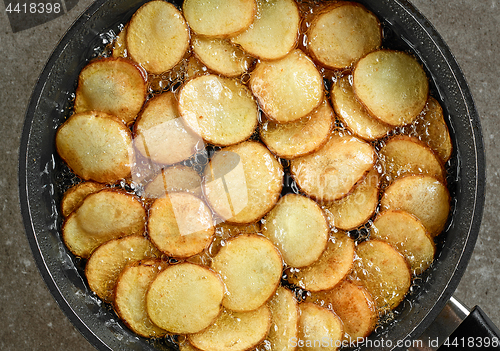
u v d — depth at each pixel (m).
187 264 0.50
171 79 0.52
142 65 0.52
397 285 0.51
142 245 0.51
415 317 0.51
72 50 0.52
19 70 0.62
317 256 0.51
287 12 0.52
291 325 0.50
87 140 0.51
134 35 0.52
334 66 0.52
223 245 0.51
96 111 0.52
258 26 0.52
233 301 0.51
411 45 0.53
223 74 0.52
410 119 0.52
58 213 0.52
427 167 0.52
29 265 0.63
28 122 0.51
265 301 0.50
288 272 0.52
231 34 0.51
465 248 0.51
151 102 0.52
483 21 0.62
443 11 0.62
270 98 0.51
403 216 0.51
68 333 0.63
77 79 0.52
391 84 0.52
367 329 0.51
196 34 0.52
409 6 0.52
